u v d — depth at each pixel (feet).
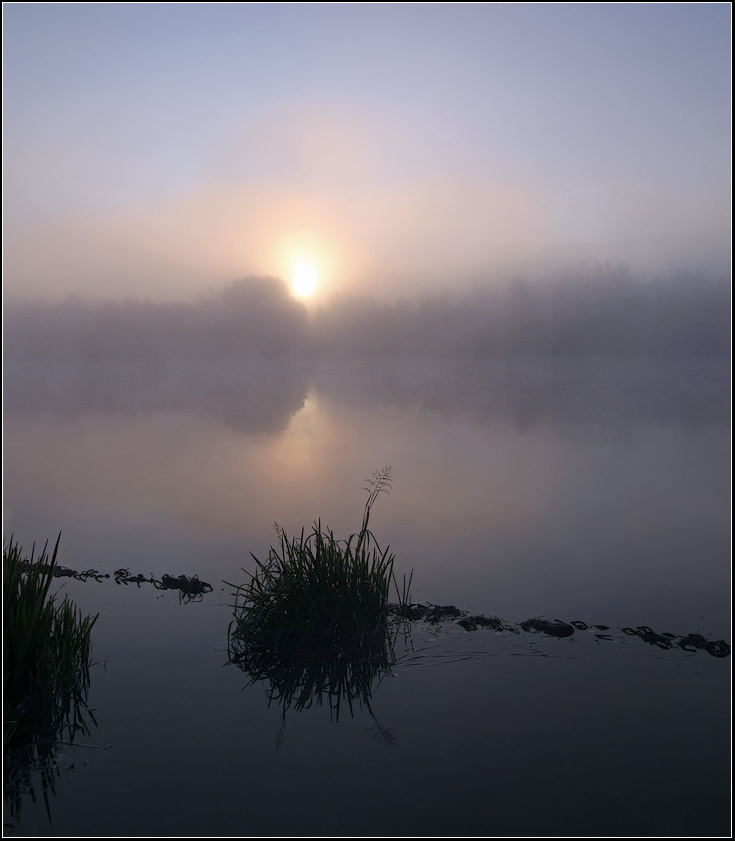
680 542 25.55
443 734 13.17
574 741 12.80
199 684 15.38
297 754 12.62
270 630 17.28
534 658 16.22
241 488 35.96
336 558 18.26
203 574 22.79
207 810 11.10
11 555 16.71
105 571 23.17
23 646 14.20
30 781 11.92
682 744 12.63
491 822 10.67
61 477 39.47
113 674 15.89
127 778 11.95
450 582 21.56
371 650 16.78
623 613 18.94
